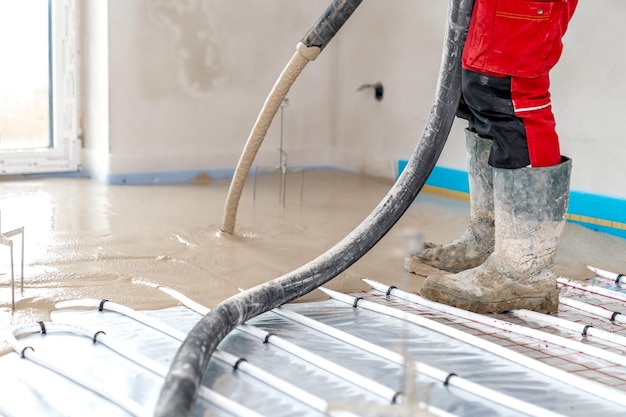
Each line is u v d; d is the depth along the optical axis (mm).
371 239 2404
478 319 2268
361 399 1677
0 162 4527
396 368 1878
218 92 4875
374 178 5023
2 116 4555
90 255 2859
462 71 2279
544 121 2232
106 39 4461
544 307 2381
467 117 2498
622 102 3627
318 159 5406
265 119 3096
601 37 3695
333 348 2002
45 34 4586
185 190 4445
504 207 2314
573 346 2051
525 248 2314
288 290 2238
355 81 5191
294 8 5066
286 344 1960
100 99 4578
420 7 4656
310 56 2973
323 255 2385
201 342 1764
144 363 1822
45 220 3473
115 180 4559
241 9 4875
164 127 4715
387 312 2293
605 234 3598
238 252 3004
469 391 1730
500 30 2162
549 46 2188
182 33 4691
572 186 3887
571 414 1641
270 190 4480
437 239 3361
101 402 1638
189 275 2656
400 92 4867
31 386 1702
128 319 2176
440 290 2402
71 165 4738
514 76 2191
